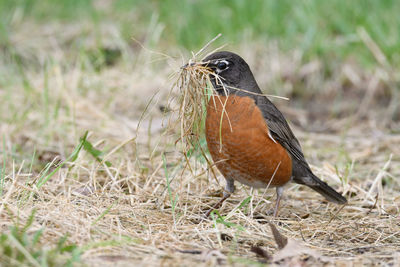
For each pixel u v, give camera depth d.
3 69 16.08
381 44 16.41
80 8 20.94
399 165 11.86
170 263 6.35
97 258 6.34
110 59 17.61
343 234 8.10
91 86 15.27
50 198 8.02
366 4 17.41
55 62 14.20
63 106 13.93
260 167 8.88
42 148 11.50
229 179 9.21
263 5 17.88
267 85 16.59
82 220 7.19
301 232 8.05
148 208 8.67
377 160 12.27
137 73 16.17
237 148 8.75
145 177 9.94
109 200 8.51
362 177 11.25
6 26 19.20
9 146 11.06
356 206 9.70
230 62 9.34
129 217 8.01
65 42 18.77
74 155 9.45
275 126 9.02
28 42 18.45
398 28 16.48
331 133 14.52
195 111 8.77
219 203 9.09
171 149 11.89
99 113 13.62
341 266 6.66
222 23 17.81
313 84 16.55
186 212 8.61
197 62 8.85
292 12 17.94
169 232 7.45
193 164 10.49
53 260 6.00
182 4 18.78
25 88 13.84
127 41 18.39
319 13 17.61
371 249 7.48
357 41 16.69
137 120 13.94
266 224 8.21
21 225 6.82
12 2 21.17
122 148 11.82
